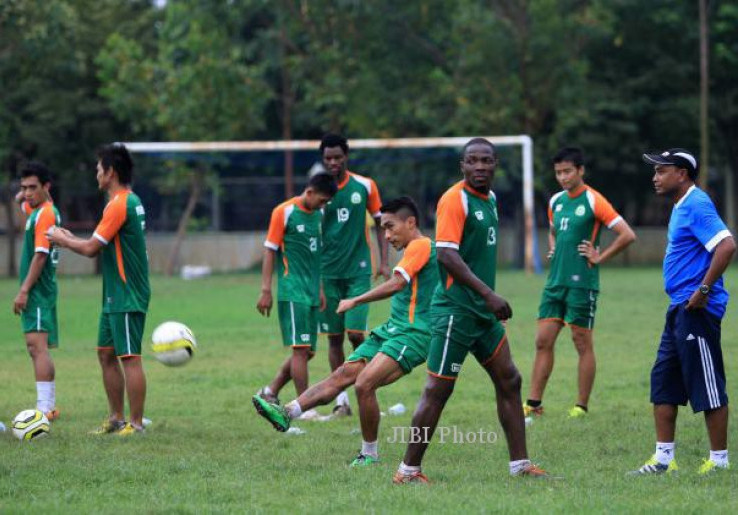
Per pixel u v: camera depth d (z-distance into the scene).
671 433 23.12
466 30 113.50
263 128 118.38
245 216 126.94
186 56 116.12
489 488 21.22
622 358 43.38
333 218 33.34
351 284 33.56
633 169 123.38
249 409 32.94
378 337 24.92
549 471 23.27
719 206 139.88
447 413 31.66
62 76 117.31
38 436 27.59
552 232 32.62
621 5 116.38
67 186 124.75
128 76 109.62
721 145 126.62
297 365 31.20
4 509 19.27
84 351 47.81
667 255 23.42
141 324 28.95
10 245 120.44
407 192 120.62
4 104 113.75
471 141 21.44
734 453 24.86
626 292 76.56
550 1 111.12
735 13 116.44
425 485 21.55
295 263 31.30
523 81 114.56
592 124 117.19
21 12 103.69
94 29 124.00
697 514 18.69
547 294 31.94
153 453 25.69
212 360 44.84
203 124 111.00
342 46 118.12
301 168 134.12
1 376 40.09
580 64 113.94
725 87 125.38
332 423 30.77
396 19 116.06
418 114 113.44
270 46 119.00
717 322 22.69
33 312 30.73
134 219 28.64
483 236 21.58
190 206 114.56
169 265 114.38
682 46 121.81
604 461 24.44
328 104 118.25
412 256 24.11
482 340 21.70
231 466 23.98
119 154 28.88
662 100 125.69
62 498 20.41
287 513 18.97
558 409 32.47
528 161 100.19
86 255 28.30
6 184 118.44
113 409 29.27
